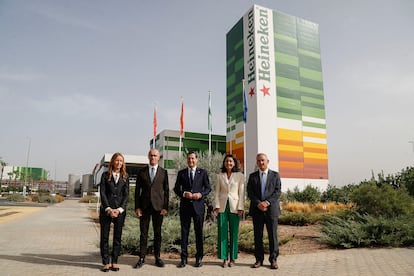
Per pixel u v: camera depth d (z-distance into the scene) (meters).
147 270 5.05
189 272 4.92
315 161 49.19
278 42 50.34
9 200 40.03
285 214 13.56
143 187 5.60
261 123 46.25
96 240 8.70
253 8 49.69
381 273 4.80
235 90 52.69
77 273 4.80
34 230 10.98
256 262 5.37
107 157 48.38
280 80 49.03
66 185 91.75
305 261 5.83
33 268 5.12
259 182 5.63
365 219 8.94
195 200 5.52
